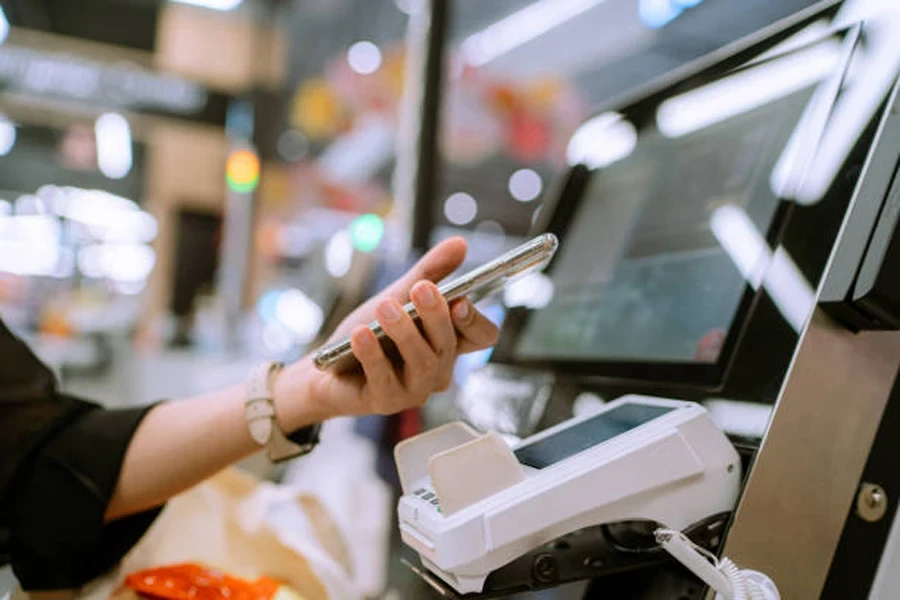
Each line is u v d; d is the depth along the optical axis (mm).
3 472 830
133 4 6652
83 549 827
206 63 6906
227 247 6527
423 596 1582
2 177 8125
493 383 1049
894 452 624
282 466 1817
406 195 2834
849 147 678
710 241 835
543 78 5586
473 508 533
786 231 694
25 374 876
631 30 5027
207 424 799
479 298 674
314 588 874
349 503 1964
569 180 1203
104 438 846
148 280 7590
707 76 967
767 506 587
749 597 504
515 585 585
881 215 582
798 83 795
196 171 7742
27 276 5895
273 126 6781
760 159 801
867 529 611
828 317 614
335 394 711
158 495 833
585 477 545
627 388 805
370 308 698
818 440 605
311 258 3160
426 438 655
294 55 7441
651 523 607
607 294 980
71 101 5590
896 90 619
